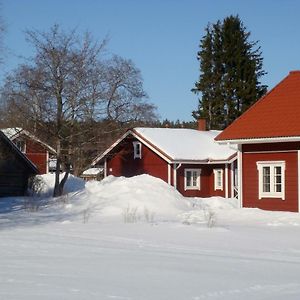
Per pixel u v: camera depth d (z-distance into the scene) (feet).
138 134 159.43
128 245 56.95
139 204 101.24
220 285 36.78
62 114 131.75
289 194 99.19
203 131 173.37
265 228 75.51
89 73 134.21
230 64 232.12
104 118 143.33
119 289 35.01
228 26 232.94
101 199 107.86
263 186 103.45
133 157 162.40
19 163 137.69
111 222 82.12
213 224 77.20
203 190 157.28
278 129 98.48
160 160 155.63
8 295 32.68
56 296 32.58
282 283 37.63
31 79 129.80
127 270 41.96
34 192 142.31
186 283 37.32
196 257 48.96
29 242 58.59
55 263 44.86
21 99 132.05
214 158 154.40
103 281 37.58
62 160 135.13
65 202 110.63
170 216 92.68
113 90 145.79
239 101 229.66
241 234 67.31
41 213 98.43
